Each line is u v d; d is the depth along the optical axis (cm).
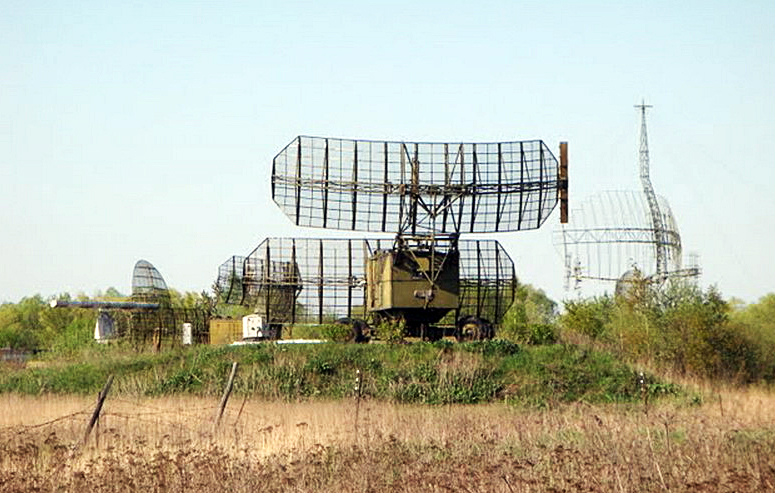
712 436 3716
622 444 3456
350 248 7188
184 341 7956
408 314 6538
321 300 7138
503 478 2867
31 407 5228
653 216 9119
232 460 3303
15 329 13588
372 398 5762
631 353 6925
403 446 3578
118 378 6178
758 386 6694
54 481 3039
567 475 3066
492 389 5875
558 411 4916
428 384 5875
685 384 6172
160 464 3112
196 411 4853
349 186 6519
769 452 3409
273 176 6525
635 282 7775
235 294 7719
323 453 3444
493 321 7088
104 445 3831
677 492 2822
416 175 6525
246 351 6316
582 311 8506
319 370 6031
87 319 11606
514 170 6612
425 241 6512
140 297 8162
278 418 4581
